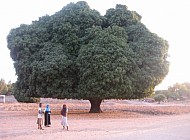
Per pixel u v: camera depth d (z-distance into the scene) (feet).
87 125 91.66
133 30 141.28
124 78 123.75
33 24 148.66
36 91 132.98
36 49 137.39
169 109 188.55
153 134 70.90
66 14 142.10
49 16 152.87
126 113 154.81
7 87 367.45
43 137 63.82
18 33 142.51
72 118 118.11
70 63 128.88
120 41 128.98
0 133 70.49
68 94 130.82
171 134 71.10
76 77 131.95
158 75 135.13
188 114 165.78
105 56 122.52
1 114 135.95
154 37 137.28
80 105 219.00
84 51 126.00
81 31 139.23
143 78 129.08
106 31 132.77
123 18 145.69
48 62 126.21
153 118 126.72
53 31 141.79
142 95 134.72
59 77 129.39
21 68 135.74
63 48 134.82
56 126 87.76
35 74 128.47
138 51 132.57
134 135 68.74
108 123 99.09
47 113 86.84
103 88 123.65
